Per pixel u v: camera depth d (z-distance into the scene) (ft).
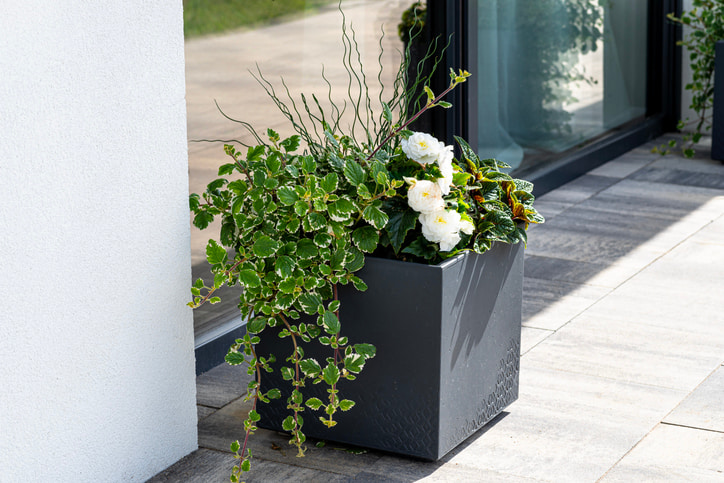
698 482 8.29
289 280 8.05
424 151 8.47
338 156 9.02
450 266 8.25
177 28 8.13
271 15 12.05
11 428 7.15
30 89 6.89
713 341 11.48
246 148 11.93
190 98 11.12
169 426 8.70
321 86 13.12
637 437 9.14
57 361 7.44
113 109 7.60
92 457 7.91
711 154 20.61
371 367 8.64
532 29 18.10
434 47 15.28
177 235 8.44
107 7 7.41
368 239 8.35
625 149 21.75
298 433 8.42
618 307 12.69
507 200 9.36
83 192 7.45
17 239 6.97
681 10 23.39
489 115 17.13
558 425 9.43
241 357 8.41
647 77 23.07
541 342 11.56
